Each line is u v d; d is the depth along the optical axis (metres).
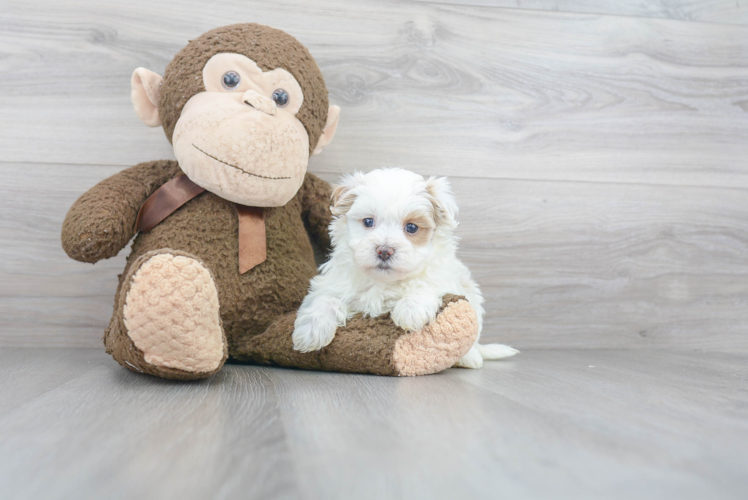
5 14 1.63
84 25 1.67
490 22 1.85
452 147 1.85
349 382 1.16
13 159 1.65
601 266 1.92
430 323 1.26
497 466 0.64
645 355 1.79
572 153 1.91
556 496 0.56
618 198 1.93
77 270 1.68
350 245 1.30
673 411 0.93
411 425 0.80
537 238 1.89
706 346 1.97
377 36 1.80
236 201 1.35
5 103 1.64
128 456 0.66
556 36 1.89
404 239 1.27
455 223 1.33
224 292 1.36
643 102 1.94
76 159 1.68
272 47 1.40
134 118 1.70
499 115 1.87
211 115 1.28
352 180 1.38
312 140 1.46
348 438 0.74
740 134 1.99
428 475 0.61
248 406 0.92
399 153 1.82
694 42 1.96
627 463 0.66
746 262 1.99
